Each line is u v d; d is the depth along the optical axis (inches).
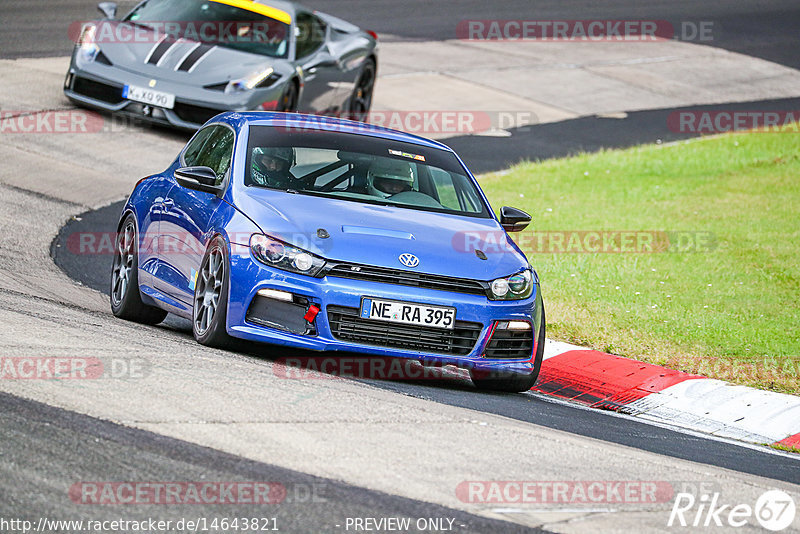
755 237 1782.7
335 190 1019.9
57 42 2491.4
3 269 1186.6
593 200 1968.5
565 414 953.5
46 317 941.2
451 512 595.8
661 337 1268.5
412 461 669.3
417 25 3373.5
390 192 1040.2
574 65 3149.6
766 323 1347.2
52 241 1395.2
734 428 1020.5
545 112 2637.8
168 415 690.8
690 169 2268.7
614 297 1423.5
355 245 922.7
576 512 622.2
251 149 1044.5
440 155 1141.1
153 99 1873.8
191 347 921.5
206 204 1005.8
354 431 711.7
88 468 595.8
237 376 813.9
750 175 2251.5
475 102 2610.7
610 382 1115.3
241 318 911.0
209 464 619.2
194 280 987.3
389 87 2618.1
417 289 917.2
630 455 781.3
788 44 3779.5
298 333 897.5
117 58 1935.3
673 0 4313.5
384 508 588.4
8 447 609.3
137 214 1136.8
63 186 1622.8
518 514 606.5
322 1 3533.5
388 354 909.2
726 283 1519.4
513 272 973.8
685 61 3390.7
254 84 1905.8
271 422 703.7
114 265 1167.6
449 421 779.4
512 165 2165.4
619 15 3924.7
